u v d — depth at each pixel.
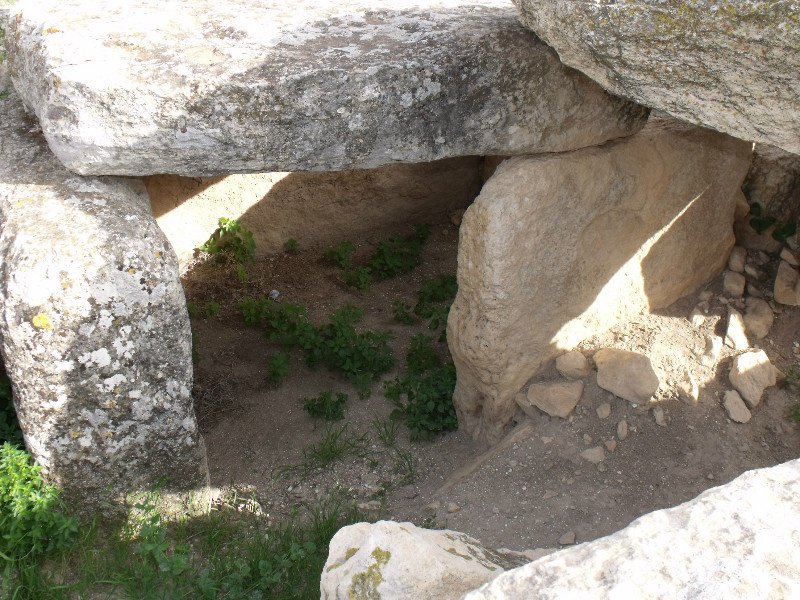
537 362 3.93
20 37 3.39
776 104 2.35
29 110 3.71
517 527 3.52
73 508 3.14
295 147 3.06
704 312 4.22
